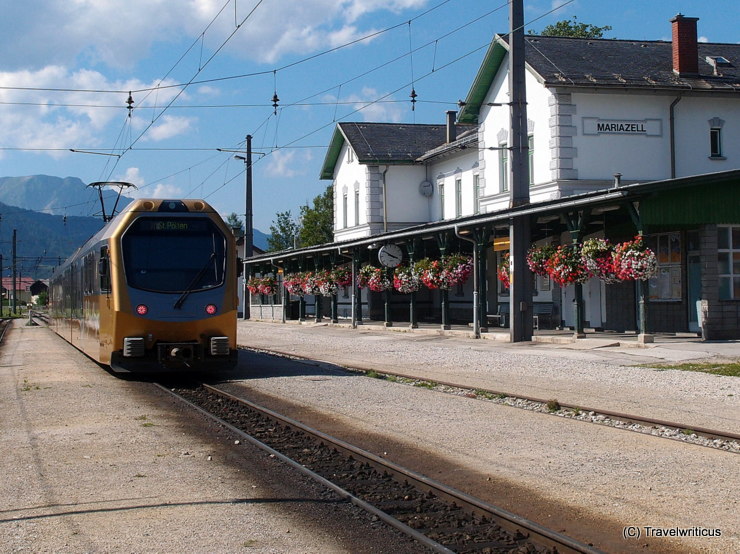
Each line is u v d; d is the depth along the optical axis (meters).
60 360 23.23
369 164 45.38
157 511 6.93
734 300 20.92
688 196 20.17
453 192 42.38
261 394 14.88
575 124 28.45
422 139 47.78
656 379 14.95
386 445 9.85
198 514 6.84
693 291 22.83
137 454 9.28
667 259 23.70
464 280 27.88
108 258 16.62
